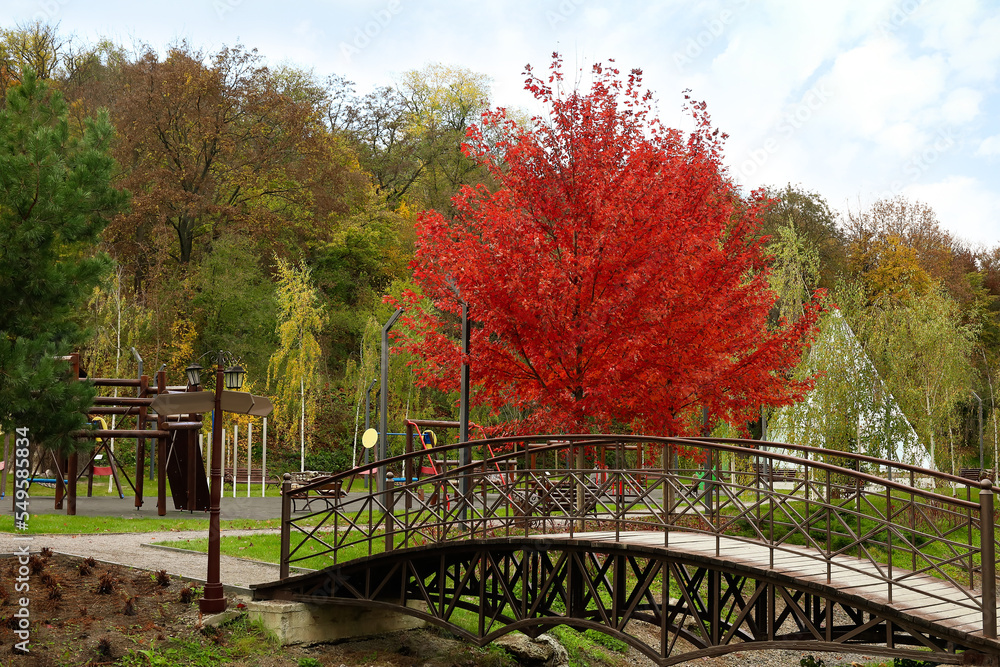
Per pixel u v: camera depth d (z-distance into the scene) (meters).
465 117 50.59
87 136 11.84
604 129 12.61
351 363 35.12
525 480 10.95
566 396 12.23
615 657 14.16
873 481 7.79
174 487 22.33
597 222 12.16
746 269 13.45
